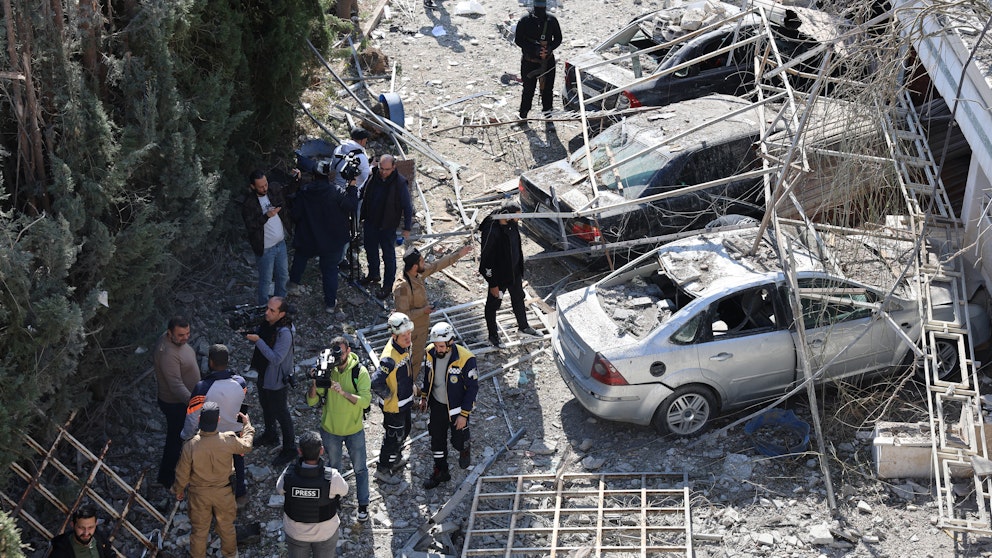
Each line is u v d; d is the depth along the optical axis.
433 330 9.28
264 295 11.83
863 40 10.02
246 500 9.50
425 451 10.41
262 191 11.37
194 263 12.62
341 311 12.62
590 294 10.68
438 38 20.88
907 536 8.82
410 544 9.07
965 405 9.50
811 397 9.62
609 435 10.48
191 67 11.35
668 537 8.94
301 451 7.95
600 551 8.74
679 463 9.91
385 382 9.34
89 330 9.34
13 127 8.92
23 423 8.09
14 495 8.91
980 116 9.63
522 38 16.58
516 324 12.46
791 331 10.12
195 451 8.15
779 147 11.84
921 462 9.36
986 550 8.60
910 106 12.89
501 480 9.80
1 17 8.48
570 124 17.42
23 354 8.08
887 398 10.51
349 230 12.75
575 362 10.28
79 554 7.64
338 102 17.47
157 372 9.09
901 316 10.45
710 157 13.05
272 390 9.61
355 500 9.70
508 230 11.27
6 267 7.66
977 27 10.02
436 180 15.81
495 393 11.27
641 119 13.99
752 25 15.37
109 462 9.86
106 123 9.02
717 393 10.23
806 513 9.13
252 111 12.12
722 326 10.08
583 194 12.88
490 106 18.11
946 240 11.34
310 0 14.55
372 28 20.94
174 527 9.24
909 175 12.41
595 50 17.05
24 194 8.88
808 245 10.68
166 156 10.13
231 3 12.91
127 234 9.20
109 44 9.91
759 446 10.01
